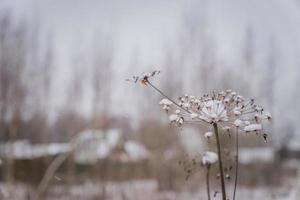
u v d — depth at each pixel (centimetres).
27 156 1816
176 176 1500
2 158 1736
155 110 2020
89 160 1612
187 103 294
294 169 2558
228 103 294
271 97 2339
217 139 288
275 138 2564
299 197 977
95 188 1400
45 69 2238
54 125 2278
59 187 1338
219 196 726
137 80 300
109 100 2011
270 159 2192
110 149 1745
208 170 309
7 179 1482
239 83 2095
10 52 2111
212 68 2056
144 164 1805
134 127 2117
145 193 1483
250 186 1669
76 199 1270
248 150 1966
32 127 2111
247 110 291
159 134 1848
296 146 3738
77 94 2262
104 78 2053
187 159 400
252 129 273
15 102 1952
